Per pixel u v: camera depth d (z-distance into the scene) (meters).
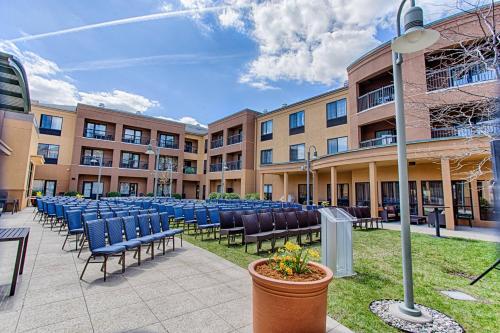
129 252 5.76
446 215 9.45
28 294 3.36
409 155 9.86
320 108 19.31
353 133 15.25
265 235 5.89
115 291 3.55
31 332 2.51
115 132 26.53
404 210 3.28
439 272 4.70
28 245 5.99
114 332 2.57
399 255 5.77
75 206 7.80
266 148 23.91
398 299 3.51
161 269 4.57
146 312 2.99
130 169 27.22
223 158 27.61
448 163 9.23
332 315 3.06
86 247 5.93
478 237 7.86
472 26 4.53
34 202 17.33
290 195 20.17
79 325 2.67
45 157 23.39
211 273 4.40
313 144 19.53
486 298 3.62
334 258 4.35
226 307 3.17
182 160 31.44
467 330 2.81
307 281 2.42
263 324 2.38
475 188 10.09
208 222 7.91
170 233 5.95
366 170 14.79
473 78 7.06
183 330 2.64
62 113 24.56
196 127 41.22
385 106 13.26
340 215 4.55
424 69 11.13
